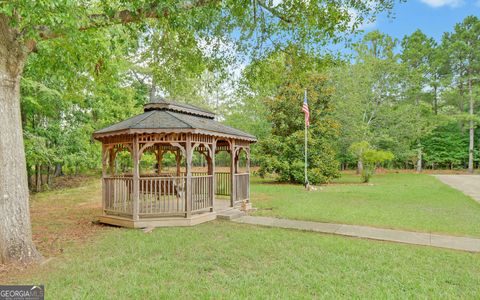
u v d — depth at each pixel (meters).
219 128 8.44
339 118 21.34
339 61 7.54
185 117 7.99
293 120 17.52
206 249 5.12
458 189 14.60
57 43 5.68
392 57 25.09
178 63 8.37
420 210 8.89
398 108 25.41
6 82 4.35
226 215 7.81
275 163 17.05
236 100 25.22
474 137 30.73
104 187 7.55
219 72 8.43
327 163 17.48
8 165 4.41
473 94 26.97
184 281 3.79
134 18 5.05
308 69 7.81
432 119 28.34
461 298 3.31
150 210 7.27
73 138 13.70
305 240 5.65
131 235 6.10
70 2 3.66
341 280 3.80
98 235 6.16
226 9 6.55
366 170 19.17
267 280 3.80
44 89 10.80
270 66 8.39
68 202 10.89
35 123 13.01
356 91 22.36
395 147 24.75
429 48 28.17
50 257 4.75
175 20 5.41
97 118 15.33
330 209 9.06
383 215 8.11
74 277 3.92
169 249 5.13
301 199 11.26
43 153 11.97
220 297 3.33
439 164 32.28
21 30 4.47
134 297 3.35
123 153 16.12
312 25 6.65
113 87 15.23
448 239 5.79
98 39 6.82
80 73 9.38
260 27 7.29
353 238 5.89
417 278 3.86
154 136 7.05
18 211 4.47
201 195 7.56
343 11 6.30
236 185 8.91
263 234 6.12
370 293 3.42
